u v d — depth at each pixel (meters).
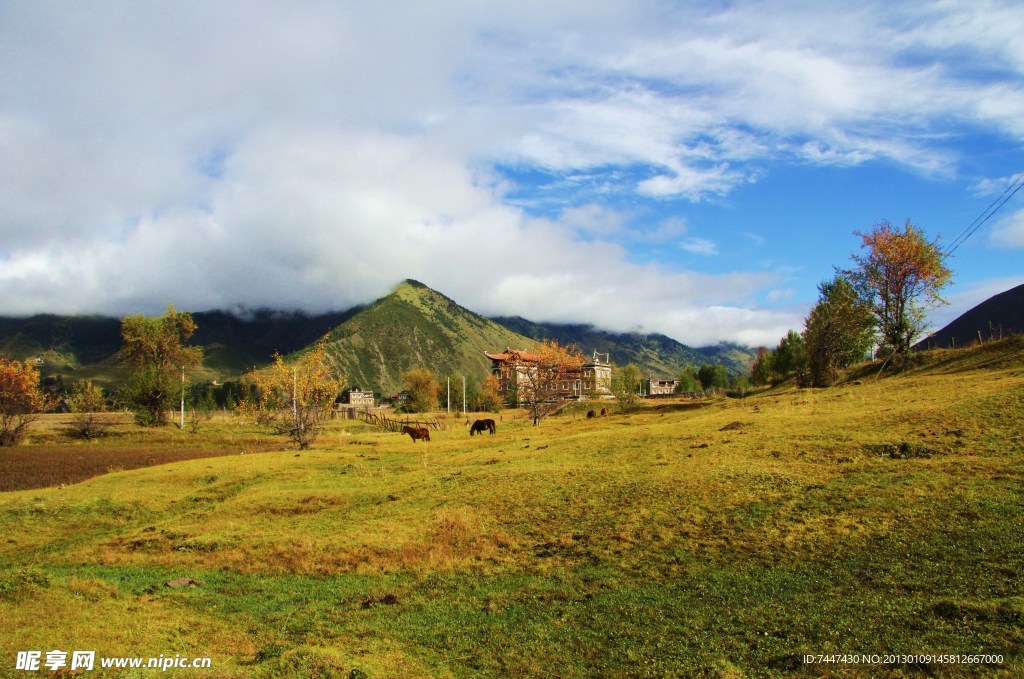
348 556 21.98
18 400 78.19
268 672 12.59
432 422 92.62
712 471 26.50
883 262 63.34
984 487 20.08
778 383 93.50
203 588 19.58
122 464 53.34
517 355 106.12
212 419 107.00
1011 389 32.38
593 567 19.27
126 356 109.56
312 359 60.72
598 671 12.97
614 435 40.53
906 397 39.28
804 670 12.05
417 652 14.36
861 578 15.74
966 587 14.33
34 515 30.33
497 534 23.20
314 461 44.56
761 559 17.97
